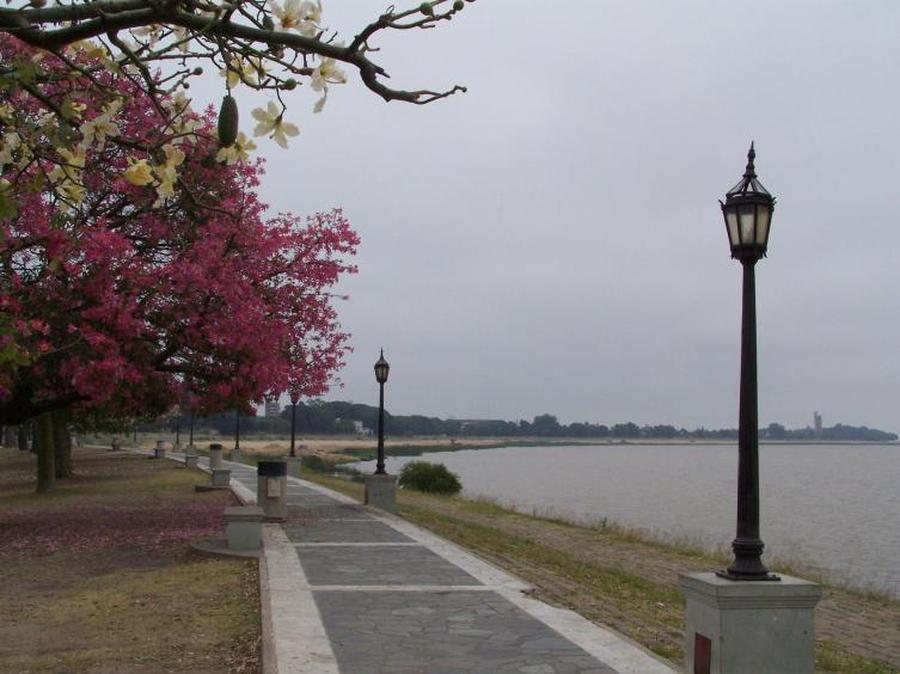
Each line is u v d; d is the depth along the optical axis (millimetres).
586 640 8109
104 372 13555
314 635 8094
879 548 25719
